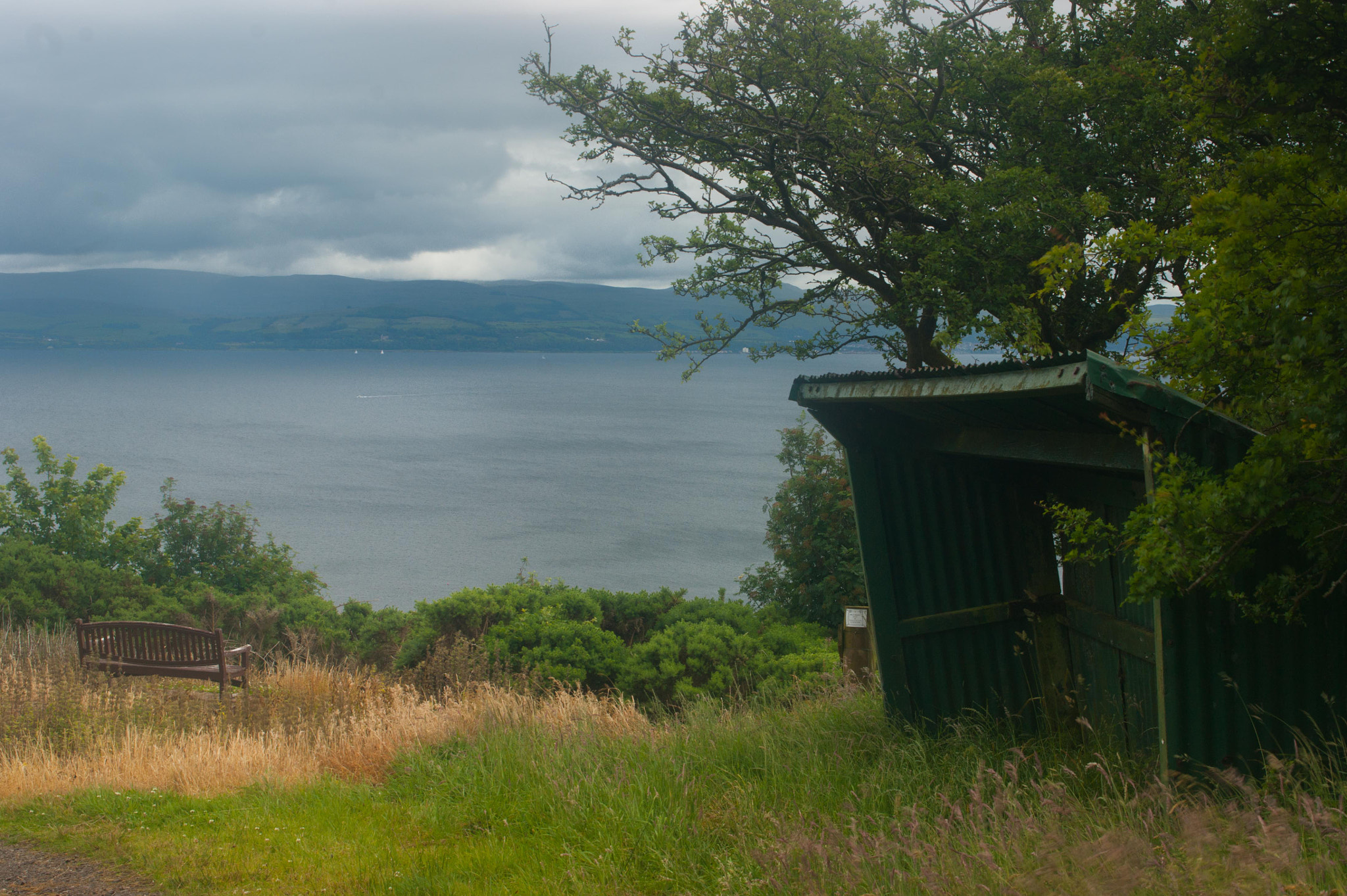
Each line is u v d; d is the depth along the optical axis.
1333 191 4.05
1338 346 3.48
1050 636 6.33
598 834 4.85
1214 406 4.14
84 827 5.53
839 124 11.14
